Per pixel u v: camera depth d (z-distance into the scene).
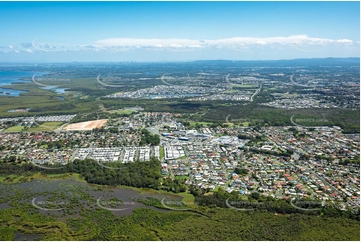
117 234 172.00
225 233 168.88
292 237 164.25
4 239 168.75
